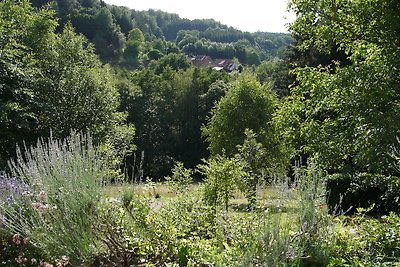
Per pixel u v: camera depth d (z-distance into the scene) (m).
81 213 4.24
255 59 104.00
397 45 8.19
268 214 4.07
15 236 4.48
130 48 76.19
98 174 4.51
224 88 43.19
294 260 3.78
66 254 4.21
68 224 4.18
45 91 19.11
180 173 6.82
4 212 4.63
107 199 4.41
